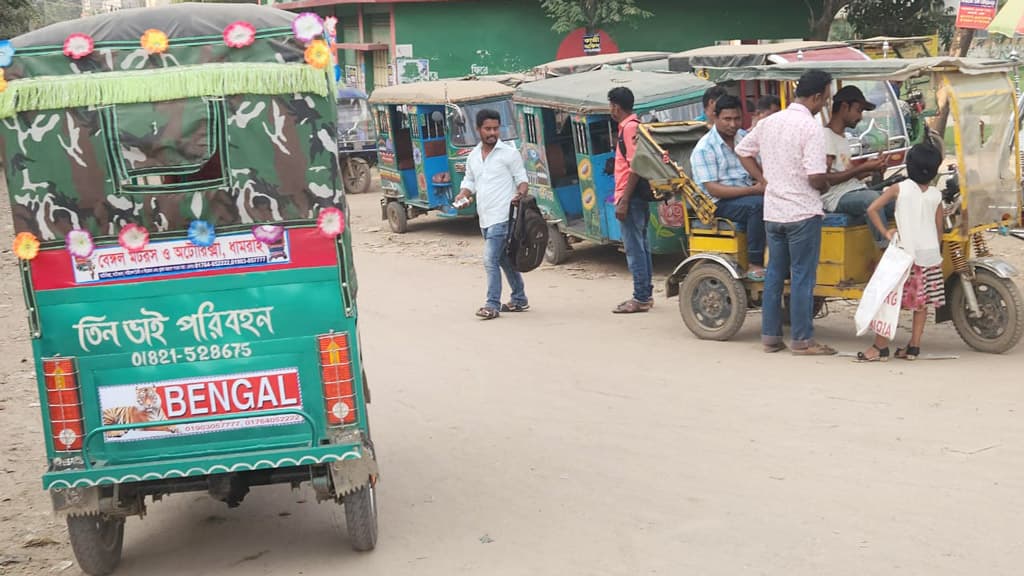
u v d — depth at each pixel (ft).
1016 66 28.96
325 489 17.56
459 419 25.86
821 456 21.25
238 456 16.80
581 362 30.19
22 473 24.63
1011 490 18.86
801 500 19.16
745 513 18.80
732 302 30.78
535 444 23.56
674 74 47.29
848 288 28.94
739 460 21.43
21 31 129.80
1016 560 16.28
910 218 26.86
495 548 18.24
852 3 99.86
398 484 21.72
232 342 17.01
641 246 36.01
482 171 36.29
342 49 110.83
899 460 20.68
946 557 16.53
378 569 17.81
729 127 30.50
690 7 101.19
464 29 99.19
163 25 16.65
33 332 16.84
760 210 30.04
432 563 17.85
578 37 99.96
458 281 45.37
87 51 16.46
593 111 42.93
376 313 39.50
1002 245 43.34
